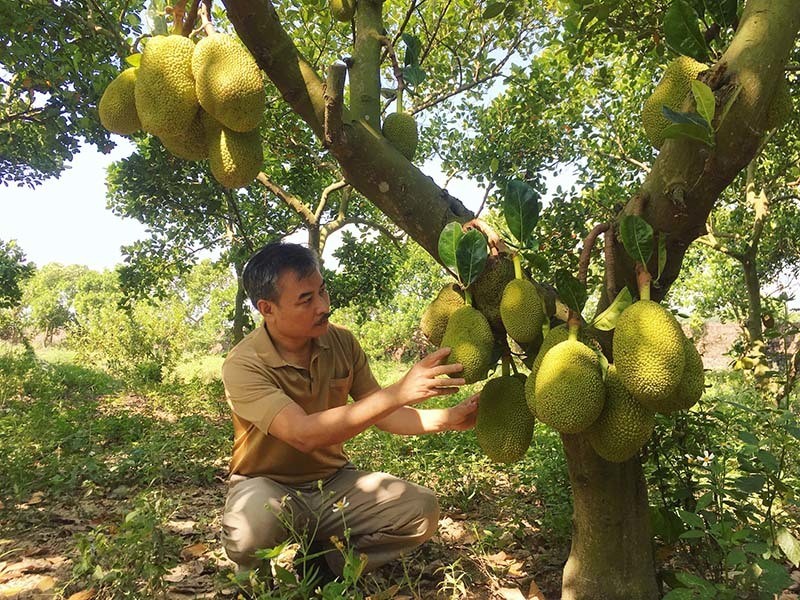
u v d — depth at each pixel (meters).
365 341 22.25
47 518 3.10
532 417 1.68
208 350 27.55
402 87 2.12
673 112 1.42
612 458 1.54
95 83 5.46
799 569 2.40
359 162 1.85
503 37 6.04
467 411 2.08
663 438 2.44
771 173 7.30
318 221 5.54
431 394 1.70
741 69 1.44
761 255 9.30
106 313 13.85
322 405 2.36
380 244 8.54
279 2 5.71
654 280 1.66
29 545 2.80
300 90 1.77
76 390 10.12
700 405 2.62
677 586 1.98
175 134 1.81
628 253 1.58
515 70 6.18
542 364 1.48
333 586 1.64
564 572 1.96
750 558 1.94
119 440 5.43
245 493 2.12
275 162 6.98
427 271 22.88
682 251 1.70
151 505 2.37
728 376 7.23
